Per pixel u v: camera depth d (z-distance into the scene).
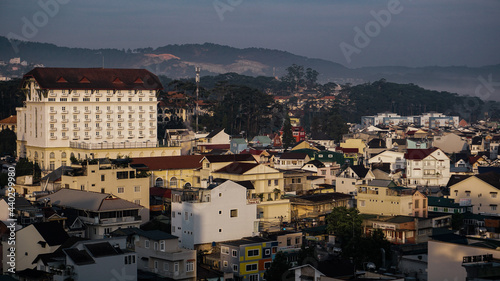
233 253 95.12
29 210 98.19
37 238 87.38
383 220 110.38
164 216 115.25
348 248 96.62
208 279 90.00
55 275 77.94
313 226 119.50
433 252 73.50
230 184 106.38
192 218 102.44
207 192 104.44
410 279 75.88
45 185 125.56
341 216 110.62
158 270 88.06
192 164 152.38
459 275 71.19
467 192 137.62
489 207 134.62
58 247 86.25
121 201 104.56
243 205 107.75
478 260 69.12
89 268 77.94
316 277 74.88
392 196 120.19
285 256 92.00
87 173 117.00
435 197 134.25
